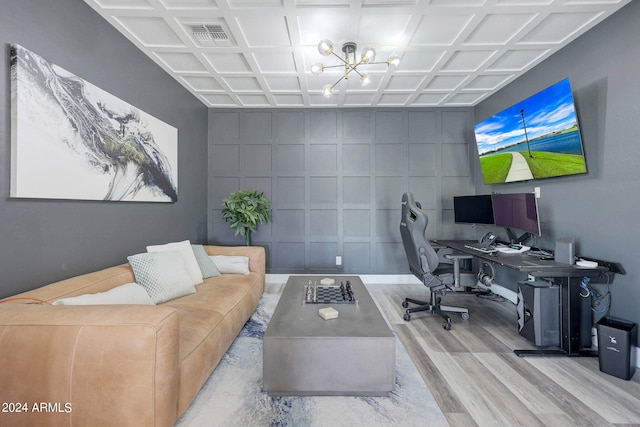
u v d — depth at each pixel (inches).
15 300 50.3
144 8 78.5
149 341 40.4
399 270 158.2
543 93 97.4
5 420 39.9
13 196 56.6
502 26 86.1
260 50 99.4
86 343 40.1
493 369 72.4
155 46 97.0
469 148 157.5
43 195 62.1
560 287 82.3
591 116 86.7
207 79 123.6
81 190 72.2
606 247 82.3
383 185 158.6
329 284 95.7
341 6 77.3
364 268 158.9
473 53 101.4
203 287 90.8
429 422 53.6
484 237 124.0
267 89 133.4
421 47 97.1
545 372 71.2
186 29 87.9
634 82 74.6
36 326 40.5
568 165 91.4
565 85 89.2
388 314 111.3
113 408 40.0
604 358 70.7
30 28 60.8
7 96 56.3
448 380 67.5
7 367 39.8
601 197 83.8
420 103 152.7
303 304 77.7
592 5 76.2
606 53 81.8
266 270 159.5
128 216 92.9
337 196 159.0
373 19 83.0
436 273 104.3
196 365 54.1
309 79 122.3
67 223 70.3
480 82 125.8
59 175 65.8
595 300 84.3
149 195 101.5
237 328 79.8
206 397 60.7
